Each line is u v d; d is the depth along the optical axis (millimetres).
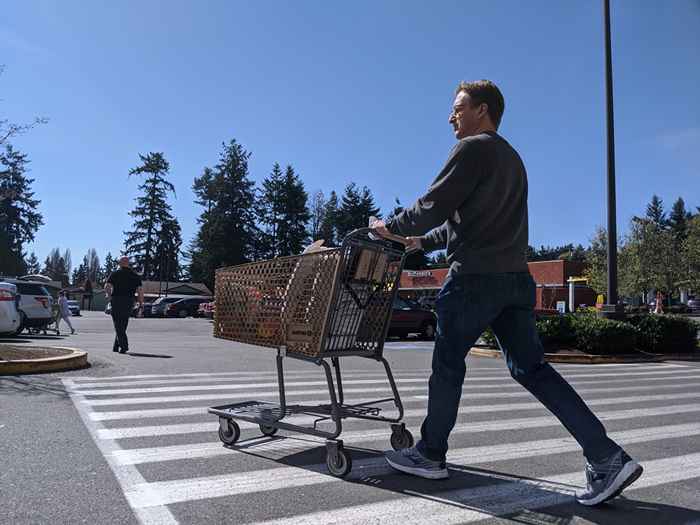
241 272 4590
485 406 6633
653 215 128125
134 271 12516
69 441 4559
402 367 10844
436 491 3482
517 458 4305
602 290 52219
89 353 11922
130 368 9617
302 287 4141
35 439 4602
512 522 3016
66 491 3391
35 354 9680
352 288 4012
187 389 7414
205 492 3406
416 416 5902
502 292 3367
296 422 5457
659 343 15031
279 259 4316
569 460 4254
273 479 3666
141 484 3535
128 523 2924
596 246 56188
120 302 12258
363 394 7340
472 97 3627
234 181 80062
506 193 3398
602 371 11312
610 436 5211
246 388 7578
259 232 82000
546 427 5438
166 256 94750
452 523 2984
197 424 5270
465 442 4816
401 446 4328
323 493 3416
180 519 2979
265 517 3020
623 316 15500
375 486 3559
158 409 5969
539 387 3410
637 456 4488
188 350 13547
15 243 81875
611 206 15859
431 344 19062
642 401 7309
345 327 4090
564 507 3252
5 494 3324
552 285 52938
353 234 3922
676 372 11195
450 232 3545
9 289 14844
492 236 3381
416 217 3424
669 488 3654
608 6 15891
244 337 4504
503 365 12078
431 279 60625
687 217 121812
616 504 3332
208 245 78000
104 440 4621
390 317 4371
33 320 17125
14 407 5902
